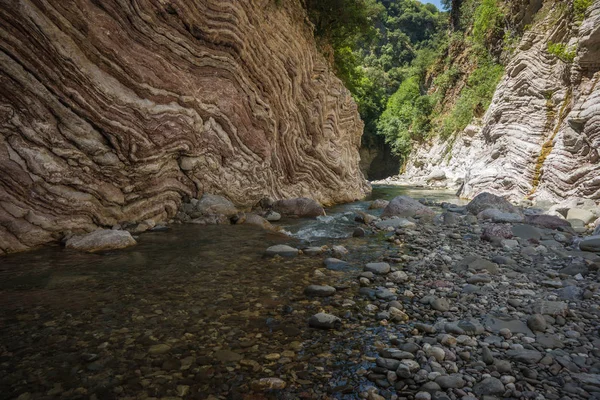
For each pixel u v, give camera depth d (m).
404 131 45.44
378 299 4.71
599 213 10.78
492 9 29.11
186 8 8.73
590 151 13.77
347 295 4.82
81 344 3.44
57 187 6.80
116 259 6.06
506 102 19.56
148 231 8.16
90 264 5.77
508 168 17.69
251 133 11.16
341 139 17.84
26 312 4.06
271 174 12.48
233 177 10.76
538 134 17.42
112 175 7.64
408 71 62.72
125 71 7.50
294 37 13.36
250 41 10.77
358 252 7.06
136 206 8.34
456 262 6.24
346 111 18.17
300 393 2.84
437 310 4.35
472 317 4.15
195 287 4.95
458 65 37.03
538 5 24.27
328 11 16.83
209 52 9.55
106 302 4.39
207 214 9.48
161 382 2.93
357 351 3.45
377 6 18.98
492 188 18.03
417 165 39.91
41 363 3.12
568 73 16.59
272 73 11.98
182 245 7.07
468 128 28.44
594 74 14.77
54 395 2.74
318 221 10.59
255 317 4.12
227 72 10.16
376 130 52.16
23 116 6.27
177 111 8.66
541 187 16.02
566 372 3.06
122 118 7.48
